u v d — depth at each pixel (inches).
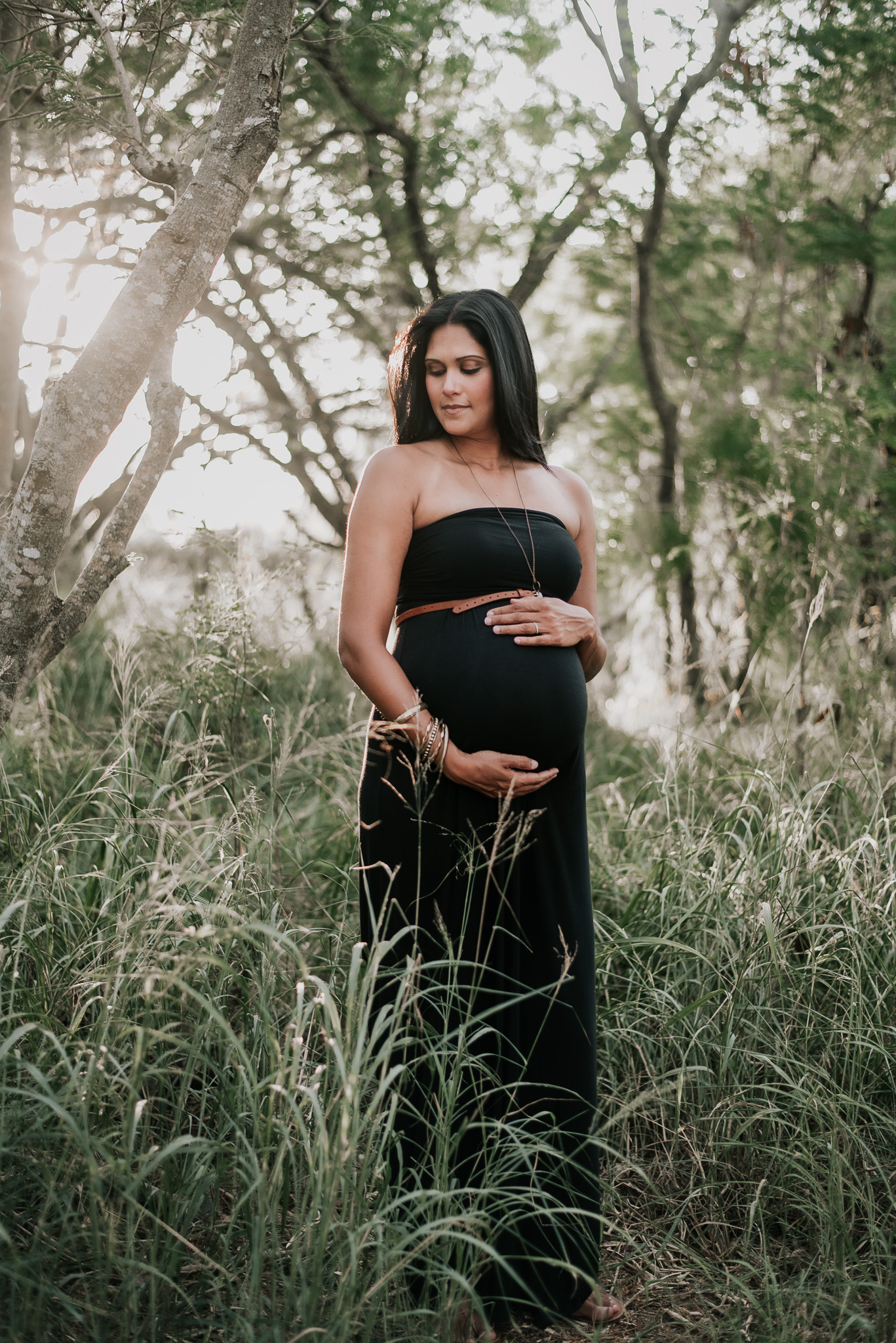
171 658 157.8
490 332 87.0
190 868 93.2
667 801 138.7
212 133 97.9
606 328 459.5
